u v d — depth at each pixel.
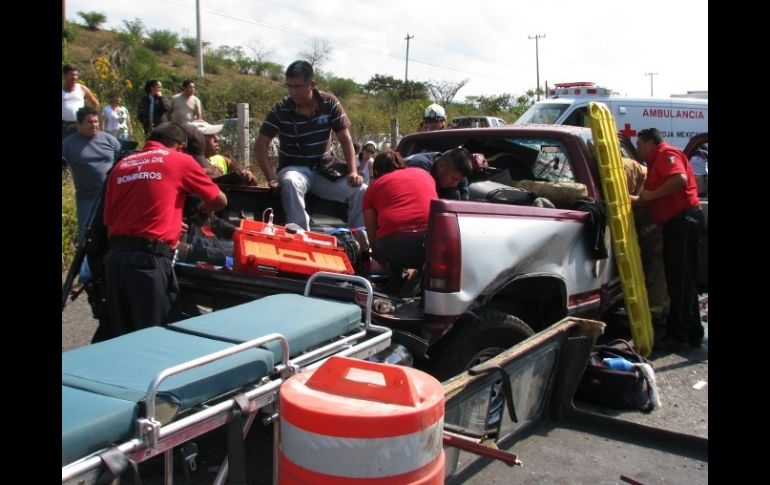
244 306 3.25
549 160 5.50
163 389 2.24
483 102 35.66
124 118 11.60
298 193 5.24
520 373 3.86
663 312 6.19
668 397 4.91
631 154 6.76
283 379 2.63
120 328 3.84
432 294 3.83
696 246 5.94
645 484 3.63
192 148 5.37
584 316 5.09
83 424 1.98
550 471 3.76
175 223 3.85
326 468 2.06
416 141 6.04
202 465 3.63
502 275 4.11
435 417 2.15
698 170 8.72
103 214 4.12
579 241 4.78
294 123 5.37
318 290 3.70
